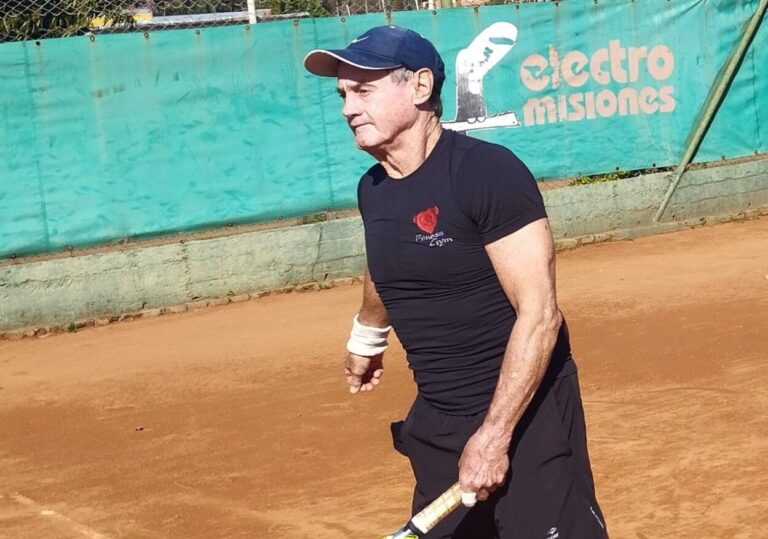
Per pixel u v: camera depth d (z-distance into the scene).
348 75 2.98
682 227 12.23
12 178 9.95
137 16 12.48
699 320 7.95
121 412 6.93
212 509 5.13
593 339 7.69
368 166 11.17
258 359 8.00
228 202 10.73
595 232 11.88
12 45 9.84
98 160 10.22
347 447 5.86
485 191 2.87
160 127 10.41
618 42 12.09
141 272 10.08
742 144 12.73
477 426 3.11
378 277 3.14
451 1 13.20
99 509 5.25
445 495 2.94
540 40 11.76
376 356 3.58
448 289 3.03
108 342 9.12
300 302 10.09
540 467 3.03
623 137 12.20
